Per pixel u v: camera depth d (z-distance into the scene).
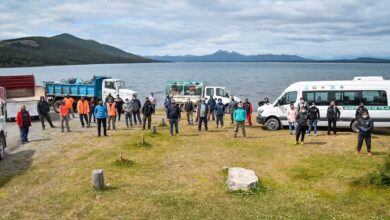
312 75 137.38
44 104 23.03
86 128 23.66
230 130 22.80
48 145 18.11
